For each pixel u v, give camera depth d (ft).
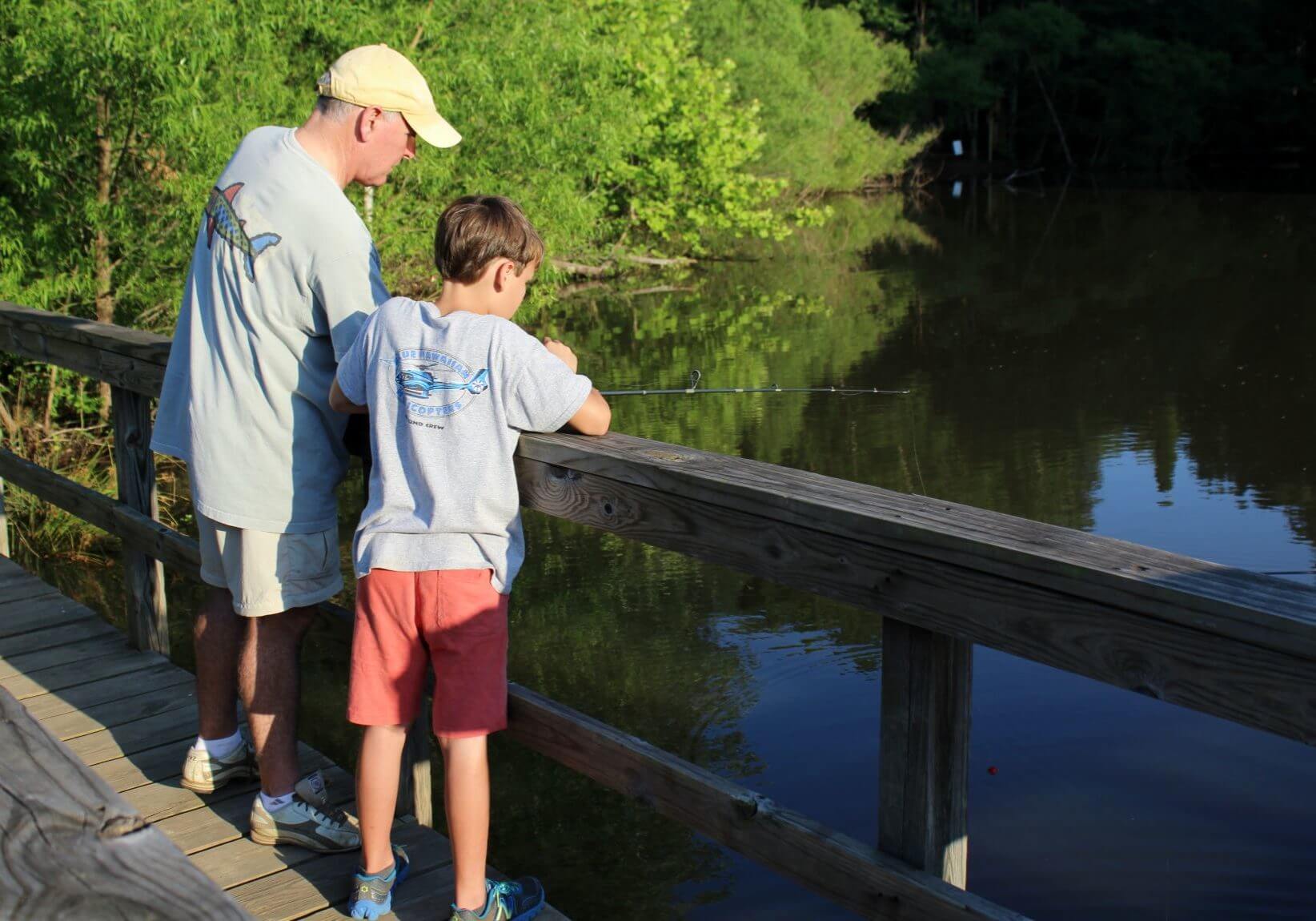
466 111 38.63
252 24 29.68
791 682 18.29
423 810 8.60
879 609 5.61
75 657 11.59
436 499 6.57
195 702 10.54
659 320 51.42
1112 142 144.25
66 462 28.86
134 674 11.18
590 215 48.65
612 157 45.78
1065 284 59.72
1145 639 4.65
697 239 66.03
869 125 116.98
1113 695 17.35
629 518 6.79
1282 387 38.27
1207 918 12.01
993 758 15.61
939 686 5.60
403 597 6.70
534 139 41.19
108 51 25.86
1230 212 93.15
